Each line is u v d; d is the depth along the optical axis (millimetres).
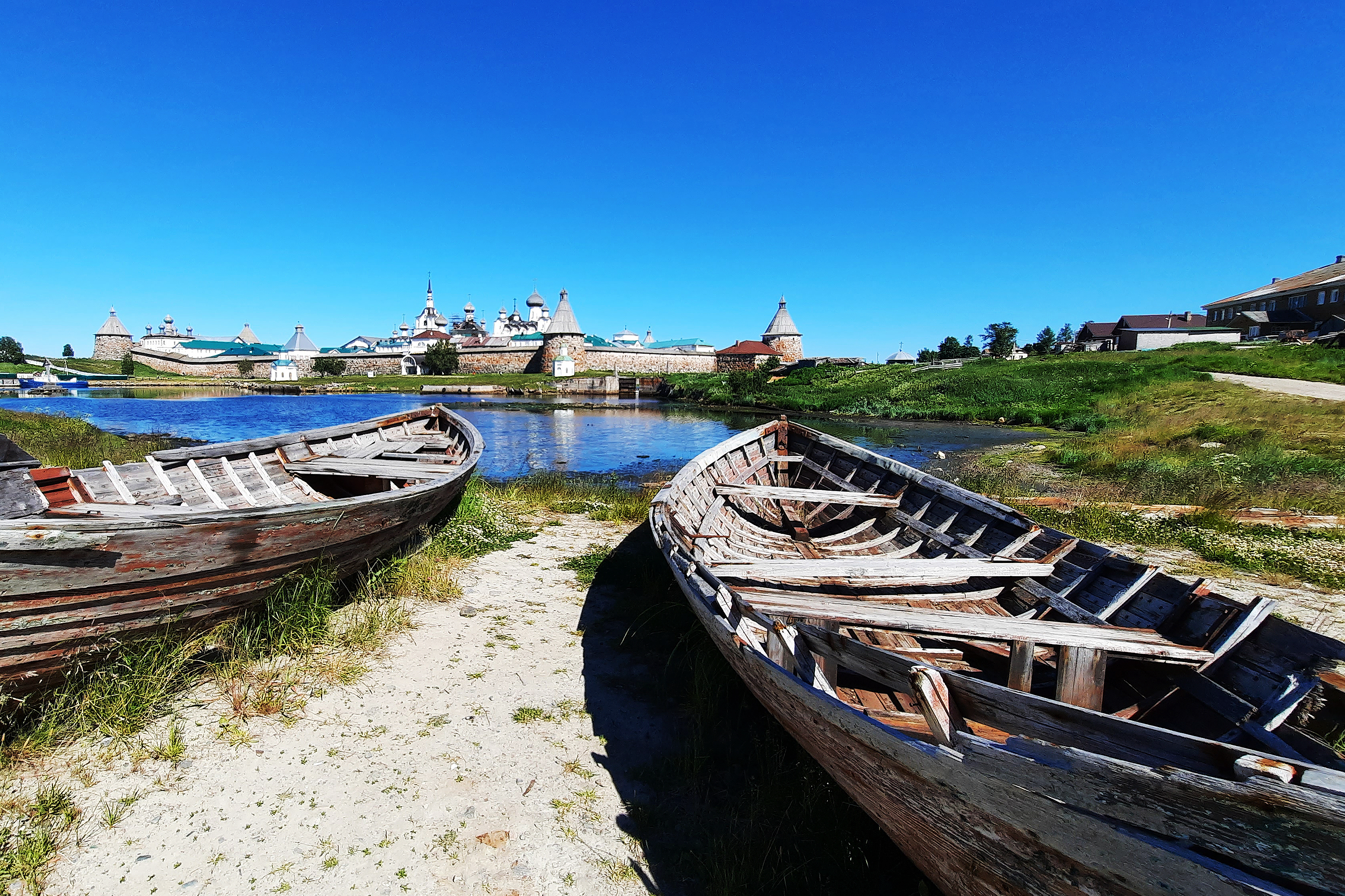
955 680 2383
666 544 5180
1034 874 2016
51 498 4742
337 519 4859
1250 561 7750
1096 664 3410
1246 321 56125
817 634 3072
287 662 4598
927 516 7008
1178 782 1654
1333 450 14797
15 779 3271
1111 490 12648
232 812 3189
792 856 3072
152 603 3811
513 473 16297
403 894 2773
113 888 2711
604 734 4059
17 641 3262
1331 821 1449
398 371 92000
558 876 2926
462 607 6000
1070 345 76938
